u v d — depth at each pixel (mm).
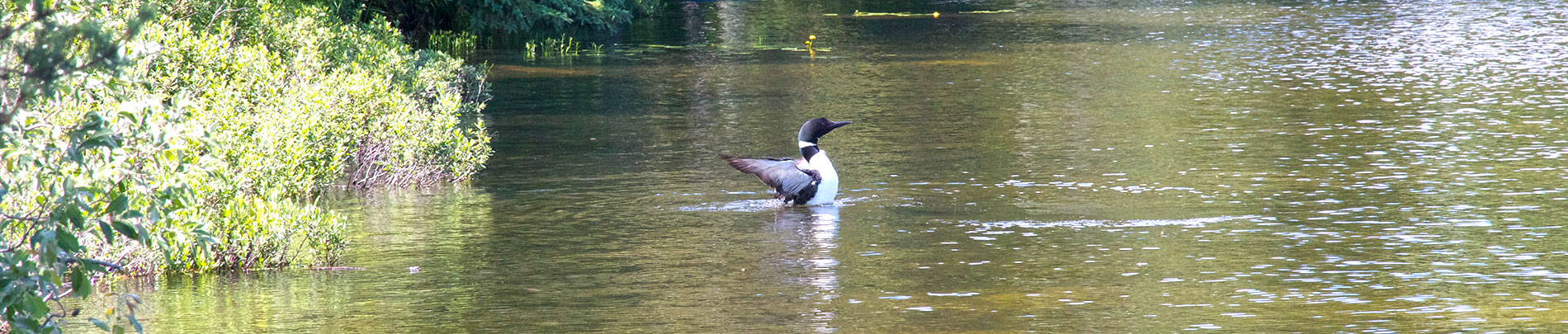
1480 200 13016
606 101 23844
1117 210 12523
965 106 22781
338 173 14766
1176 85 26094
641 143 18141
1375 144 17297
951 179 14625
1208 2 53219
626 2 47625
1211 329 8102
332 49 19562
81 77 5672
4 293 5402
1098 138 18328
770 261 10289
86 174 5922
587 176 14961
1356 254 10430
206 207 10047
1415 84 25562
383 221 12250
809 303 8867
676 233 11484
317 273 9922
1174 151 16891
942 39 38719
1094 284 9398
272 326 8281
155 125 6258
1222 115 20953
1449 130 18672
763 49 35500
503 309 8766
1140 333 8008
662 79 27922
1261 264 10055
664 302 8953
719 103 23516
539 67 30953
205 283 9508
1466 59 30969
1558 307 8633
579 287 9438
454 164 14984
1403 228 11562
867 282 9492
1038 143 17844
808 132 12930
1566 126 18938
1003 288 9305
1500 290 9148
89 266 5746
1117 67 30094
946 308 8680
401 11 37219
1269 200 13039
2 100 5590
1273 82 26312
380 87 15664
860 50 35125
